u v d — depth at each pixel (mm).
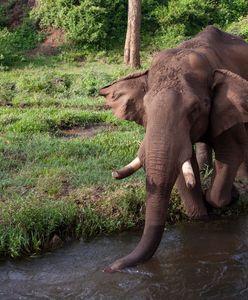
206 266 6383
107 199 7613
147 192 5469
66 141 10523
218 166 6793
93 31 22297
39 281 6055
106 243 7000
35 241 6746
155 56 6488
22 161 9453
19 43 22656
